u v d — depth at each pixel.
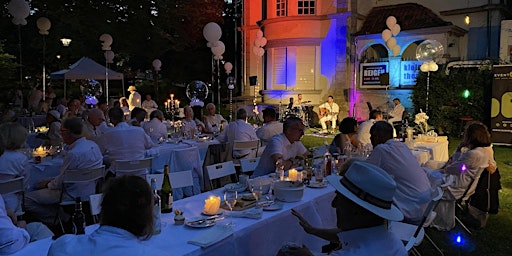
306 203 3.79
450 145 13.05
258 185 3.97
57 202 5.14
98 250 1.82
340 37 19.11
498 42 16.80
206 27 12.62
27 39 22.09
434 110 15.25
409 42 17.59
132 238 1.90
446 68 15.92
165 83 27.02
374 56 20.64
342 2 18.92
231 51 27.38
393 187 2.10
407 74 17.67
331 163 4.96
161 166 6.78
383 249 2.11
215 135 9.23
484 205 5.64
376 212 2.06
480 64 15.08
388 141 4.46
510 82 12.73
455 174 5.52
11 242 2.68
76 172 4.91
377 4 20.17
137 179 1.96
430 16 17.80
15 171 4.41
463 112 14.73
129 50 16.91
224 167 5.29
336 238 3.02
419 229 3.44
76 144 5.03
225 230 2.94
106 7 14.10
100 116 7.36
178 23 17.48
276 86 20.55
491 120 13.17
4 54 22.05
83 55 16.91
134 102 16.94
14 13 10.60
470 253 4.94
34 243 2.85
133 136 5.89
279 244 3.44
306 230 3.14
